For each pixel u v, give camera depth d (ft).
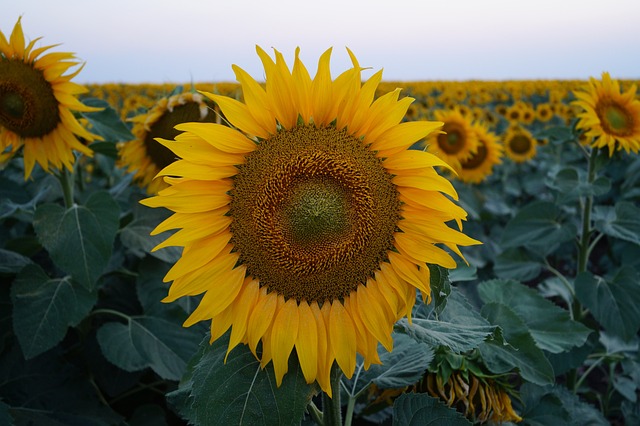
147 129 12.44
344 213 6.20
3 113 11.61
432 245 6.10
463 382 7.71
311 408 6.90
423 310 7.25
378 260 6.23
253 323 6.11
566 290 15.94
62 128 11.75
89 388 11.33
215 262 6.23
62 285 11.26
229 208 6.26
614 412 15.72
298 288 6.19
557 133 15.28
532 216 15.60
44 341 10.81
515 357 7.93
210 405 5.85
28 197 15.14
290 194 6.24
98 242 10.85
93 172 22.49
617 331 13.47
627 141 14.17
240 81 5.98
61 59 11.19
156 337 11.49
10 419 8.88
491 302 8.37
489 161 24.79
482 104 61.77
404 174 6.14
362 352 6.16
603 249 30.45
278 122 6.23
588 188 14.39
